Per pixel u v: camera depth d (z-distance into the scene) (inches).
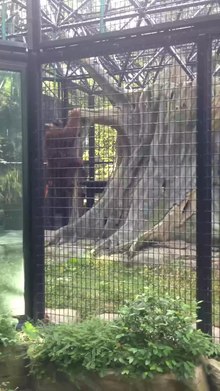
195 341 131.2
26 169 172.9
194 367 125.6
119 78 418.9
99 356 129.8
